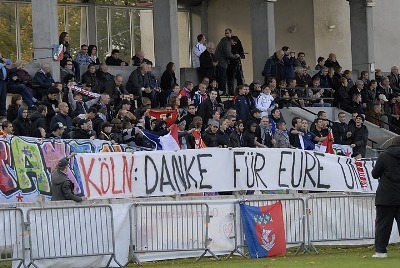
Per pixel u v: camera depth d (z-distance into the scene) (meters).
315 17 42.38
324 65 38.56
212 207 22.08
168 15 34.84
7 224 19.64
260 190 23.95
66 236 20.28
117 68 33.44
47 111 25.61
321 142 29.98
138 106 31.45
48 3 30.11
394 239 25.09
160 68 34.84
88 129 24.11
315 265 19.22
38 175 22.66
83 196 21.75
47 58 30.06
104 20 40.97
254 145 27.98
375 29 44.84
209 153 23.19
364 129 32.50
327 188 24.78
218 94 32.62
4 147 22.17
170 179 22.66
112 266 20.80
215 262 21.05
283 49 36.50
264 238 22.41
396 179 20.42
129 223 21.06
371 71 41.81
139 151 22.72
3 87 27.39
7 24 38.00
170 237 21.55
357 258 20.95
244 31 42.88
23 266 19.75
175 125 25.30
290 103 35.97
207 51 35.28
